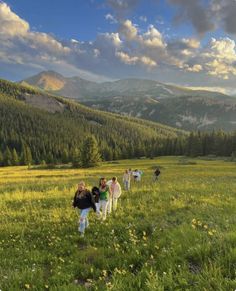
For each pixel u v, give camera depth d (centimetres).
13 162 15325
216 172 5878
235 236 795
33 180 4988
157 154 16375
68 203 1927
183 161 11419
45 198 2209
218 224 1077
